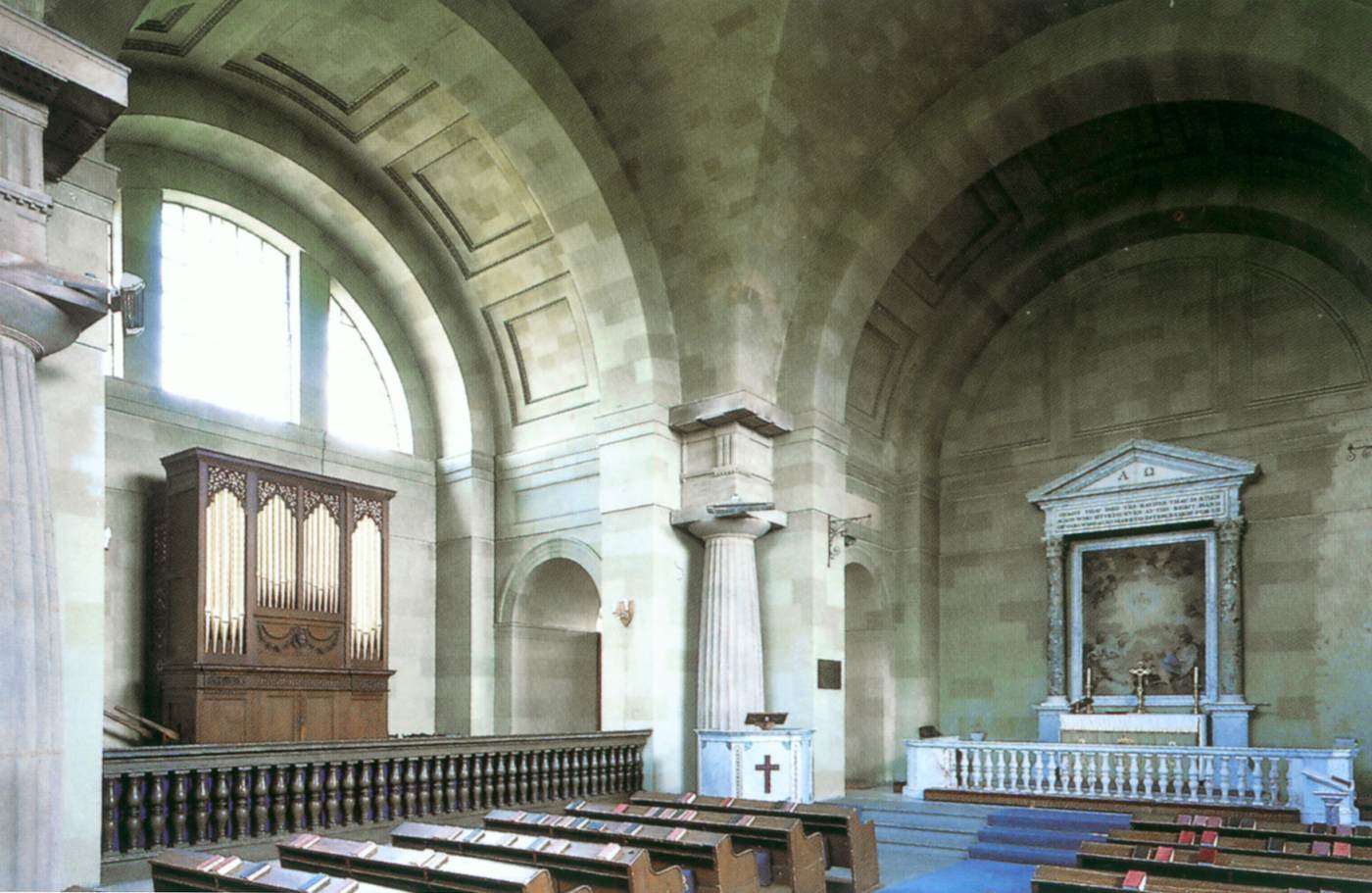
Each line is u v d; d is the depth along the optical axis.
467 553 15.70
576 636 16.81
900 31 12.81
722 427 14.24
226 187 13.85
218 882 5.68
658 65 12.98
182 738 11.52
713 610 13.80
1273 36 11.41
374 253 15.41
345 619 13.32
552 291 15.25
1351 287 14.59
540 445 15.77
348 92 13.41
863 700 16.84
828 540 14.80
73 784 7.49
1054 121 13.71
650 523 13.91
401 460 15.67
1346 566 14.09
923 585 17.23
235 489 12.22
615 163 13.98
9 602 6.10
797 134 13.52
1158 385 16.11
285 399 14.50
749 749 12.13
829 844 9.12
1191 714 14.45
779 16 12.13
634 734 13.02
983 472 17.59
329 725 12.98
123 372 12.50
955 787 13.70
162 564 12.16
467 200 14.86
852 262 14.81
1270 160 14.25
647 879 6.38
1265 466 14.94
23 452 6.34
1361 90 10.84
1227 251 15.73
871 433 17.06
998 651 16.94
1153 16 12.31
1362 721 13.62
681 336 14.62
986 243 16.27
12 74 6.57
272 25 12.06
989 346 17.77
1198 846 6.84
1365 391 14.30
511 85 12.85
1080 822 11.46
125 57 11.79
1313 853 6.82
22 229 6.61
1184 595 15.23
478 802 10.73
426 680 15.55
